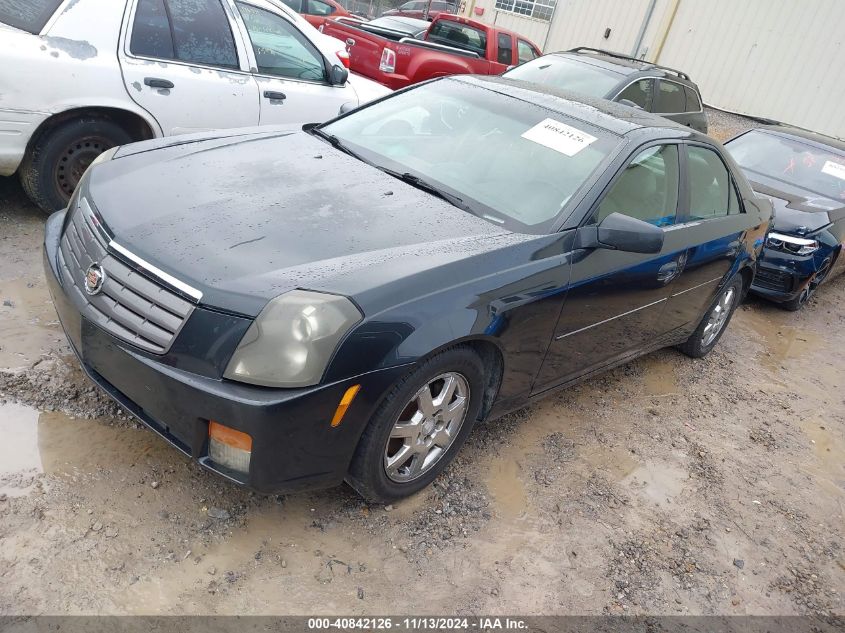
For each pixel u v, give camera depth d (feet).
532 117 11.69
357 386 7.41
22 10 13.66
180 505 8.29
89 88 14.15
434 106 12.41
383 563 8.27
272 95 17.33
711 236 13.26
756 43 46.21
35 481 8.07
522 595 8.35
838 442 14.24
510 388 9.98
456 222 9.52
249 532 8.20
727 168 14.35
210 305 7.26
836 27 43.04
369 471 8.21
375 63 29.89
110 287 7.89
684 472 11.78
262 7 17.26
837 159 23.81
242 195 9.17
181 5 15.52
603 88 24.97
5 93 13.16
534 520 9.66
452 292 8.21
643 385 14.55
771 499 11.66
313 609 7.47
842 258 21.38
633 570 9.25
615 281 10.76
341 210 9.16
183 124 15.88
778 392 15.93
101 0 14.29
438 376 8.50
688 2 48.06
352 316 7.29
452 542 8.85
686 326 14.62
